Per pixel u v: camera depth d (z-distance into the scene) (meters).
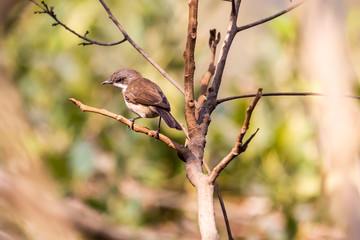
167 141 5.80
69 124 12.32
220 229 12.04
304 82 11.23
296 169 11.46
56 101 12.39
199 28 13.94
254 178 12.38
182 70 13.12
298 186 11.25
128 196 11.95
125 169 12.66
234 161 12.48
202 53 13.29
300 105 11.80
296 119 11.50
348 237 5.96
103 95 13.08
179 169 13.23
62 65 12.52
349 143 6.17
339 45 5.98
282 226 11.51
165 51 12.99
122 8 13.05
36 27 12.78
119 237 6.31
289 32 11.70
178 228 12.59
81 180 11.55
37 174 5.04
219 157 12.90
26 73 12.24
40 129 11.98
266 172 11.73
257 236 11.59
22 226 5.01
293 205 11.21
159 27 13.17
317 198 10.87
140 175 12.91
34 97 12.15
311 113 11.21
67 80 12.46
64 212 5.01
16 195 4.78
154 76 12.85
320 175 10.89
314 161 11.25
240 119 12.27
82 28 12.83
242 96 6.57
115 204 11.73
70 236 4.95
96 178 12.53
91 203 11.12
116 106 13.02
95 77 12.96
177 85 6.53
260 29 13.55
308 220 10.90
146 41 13.04
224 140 12.71
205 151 12.70
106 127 12.97
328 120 6.29
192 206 12.87
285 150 11.46
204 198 4.80
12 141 5.03
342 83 6.08
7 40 11.90
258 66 12.84
